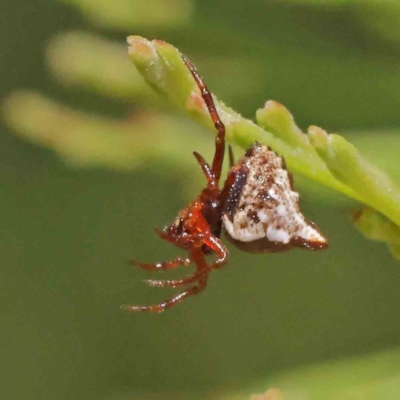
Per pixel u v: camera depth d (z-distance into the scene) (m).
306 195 0.10
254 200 0.09
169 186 0.14
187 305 0.14
